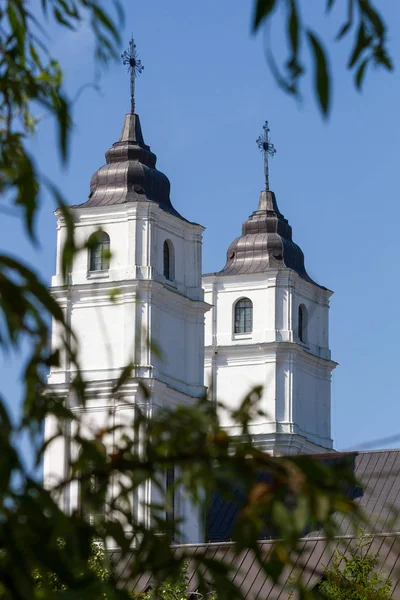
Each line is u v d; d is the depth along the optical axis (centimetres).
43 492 838
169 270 14388
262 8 803
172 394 13612
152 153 14950
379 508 10125
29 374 868
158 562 940
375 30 887
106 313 13675
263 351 16400
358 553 5578
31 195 865
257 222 17312
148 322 13625
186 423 913
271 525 861
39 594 862
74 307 13725
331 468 853
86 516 910
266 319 16575
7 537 834
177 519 944
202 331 14425
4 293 841
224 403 929
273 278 16638
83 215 14212
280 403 16175
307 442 16112
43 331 855
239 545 852
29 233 858
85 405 929
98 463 904
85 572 878
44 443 888
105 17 959
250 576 7569
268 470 866
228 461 890
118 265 13900
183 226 14612
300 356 16550
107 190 14475
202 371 14338
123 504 924
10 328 844
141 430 923
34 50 1025
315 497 836
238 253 17100
